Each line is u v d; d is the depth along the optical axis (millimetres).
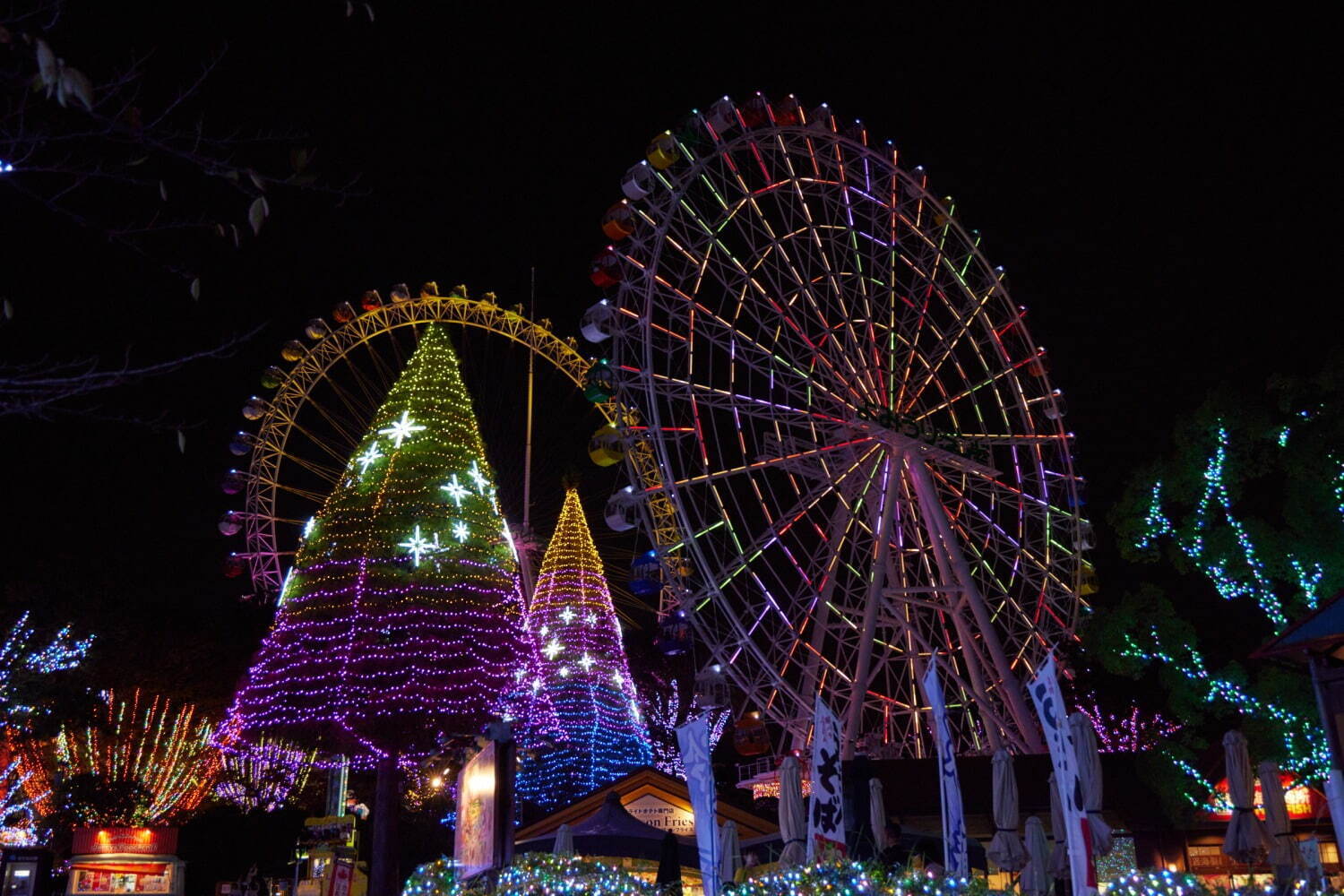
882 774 33750
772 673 31266
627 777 33500
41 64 5551
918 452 36188
